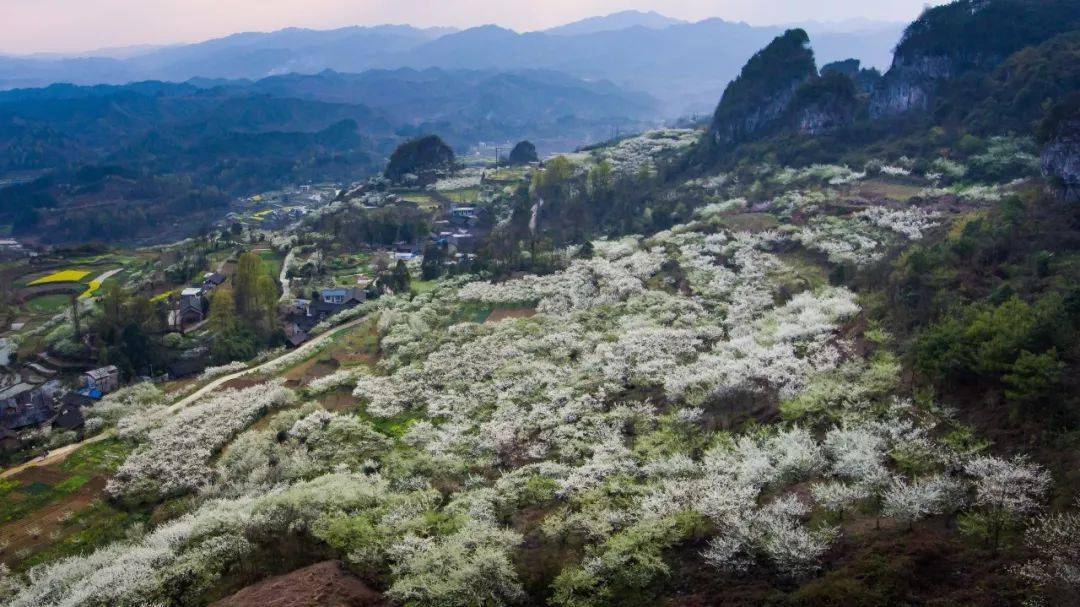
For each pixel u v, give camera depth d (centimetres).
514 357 7912
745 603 3303
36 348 11362
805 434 4678
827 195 12175
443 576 3794
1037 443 3784
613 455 5109
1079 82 12238
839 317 6888
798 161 15188
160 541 4766
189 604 4144
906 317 6084
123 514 5938
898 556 3234
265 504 4697
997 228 6988
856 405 4878
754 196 13612
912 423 4450
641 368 6669
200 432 7075
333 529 4300
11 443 8038
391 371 8294
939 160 12325
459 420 6500
